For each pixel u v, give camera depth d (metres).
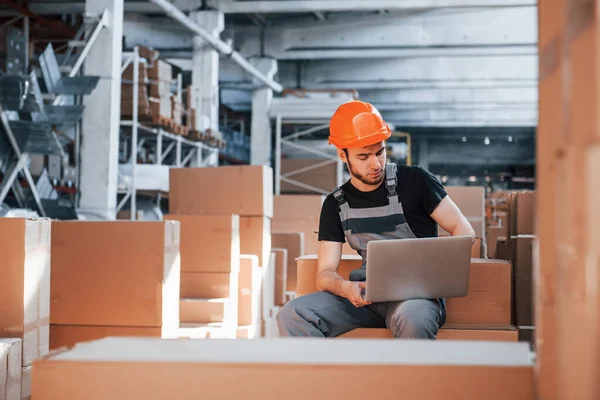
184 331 3.57
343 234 2.68
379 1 10.48
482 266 2.53
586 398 0.67
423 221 2.57
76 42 7.41
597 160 0.66
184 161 10.57
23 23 9.95
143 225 2.97
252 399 0.93
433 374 0.92
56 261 3.03
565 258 0.71
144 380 0.94
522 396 0.90
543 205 0.77
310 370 0.93
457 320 2.54
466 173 29.19
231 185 5.00
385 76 15.15
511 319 2.78
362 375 0.92
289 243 6.22
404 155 21.64
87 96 7.37
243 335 4.25
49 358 0.97
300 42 13.40
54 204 6.65
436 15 12.65
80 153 7.42
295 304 2.50
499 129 26.12
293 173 12.19
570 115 0.70
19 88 5.90
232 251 4.12
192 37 12.30
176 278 3.16
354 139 2.46
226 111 18.45
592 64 0.67
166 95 8.52
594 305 0.67
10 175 6.25
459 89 17.64
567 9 0.71
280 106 14.15
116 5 7.48
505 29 12.37
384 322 2.53
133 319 2.96
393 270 2.28
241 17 13.70
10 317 2.26
